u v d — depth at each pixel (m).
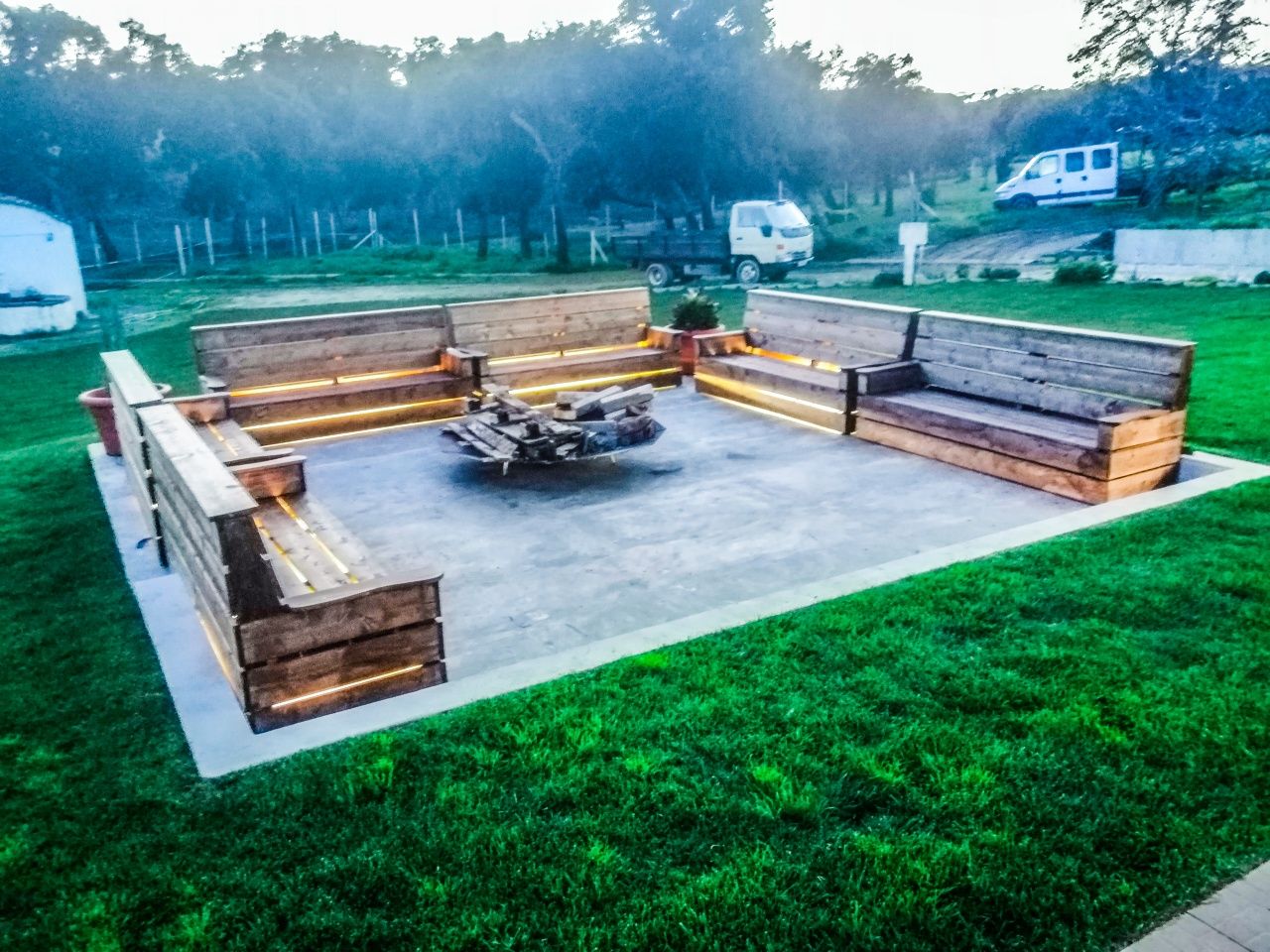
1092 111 34.94
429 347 9.31
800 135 43.25
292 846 2.74
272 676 3.41
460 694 3.63
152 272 42.69
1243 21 28.00
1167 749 3.09
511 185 40.47
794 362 9.38
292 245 51.12
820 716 3.36
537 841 2.73
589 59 41.16
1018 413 6.99
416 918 2.45
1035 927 2.37
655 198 42.91
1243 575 4.42
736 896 2.47
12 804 2.99
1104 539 5.02
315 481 7.12
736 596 4.77
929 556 4.96
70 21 64.81
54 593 4.96
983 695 3.46
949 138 47.47
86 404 7.75
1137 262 20.09
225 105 61.41
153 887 2.59
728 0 41.81
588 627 4.46
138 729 3.48
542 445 6.68
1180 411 6.07
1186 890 2.50
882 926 2.37
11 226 25.95
